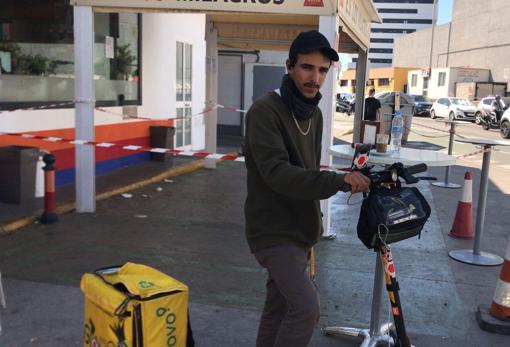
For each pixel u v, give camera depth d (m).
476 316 4.02
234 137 16.22
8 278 4.44
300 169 2.31
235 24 9.48
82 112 6.47
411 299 4.34
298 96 2.53
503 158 14.39
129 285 2.65
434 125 25.88
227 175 9.86
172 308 2.67
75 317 3.75
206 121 10.31
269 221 2.58
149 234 5.89
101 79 8.90
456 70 45.75
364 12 8.93
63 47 7.95
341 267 5.06
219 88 16.50
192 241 5.71
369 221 2.61
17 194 6.50
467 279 4.86
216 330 3.65
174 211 6.98
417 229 2.71
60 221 6.20
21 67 7.28
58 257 5.02
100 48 8.81
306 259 2.66
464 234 6.20
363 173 2.43
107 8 6.27
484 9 50.22
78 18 6.28
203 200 7.71
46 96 7.68
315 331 3.70
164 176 9.21
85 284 2.84
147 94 10.41
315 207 2.64
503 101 24.53
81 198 6.63
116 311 2.54
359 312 4.06
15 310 3.84
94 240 5.59
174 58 11.44
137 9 6.16
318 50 2.45
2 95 6.99
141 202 7.40
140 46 9.99
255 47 10.29
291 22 9.02
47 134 7.62
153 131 10.38
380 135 3.42
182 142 12.31
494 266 5.23
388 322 3.59
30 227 5.89
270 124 2.44
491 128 23.64
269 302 2.89
